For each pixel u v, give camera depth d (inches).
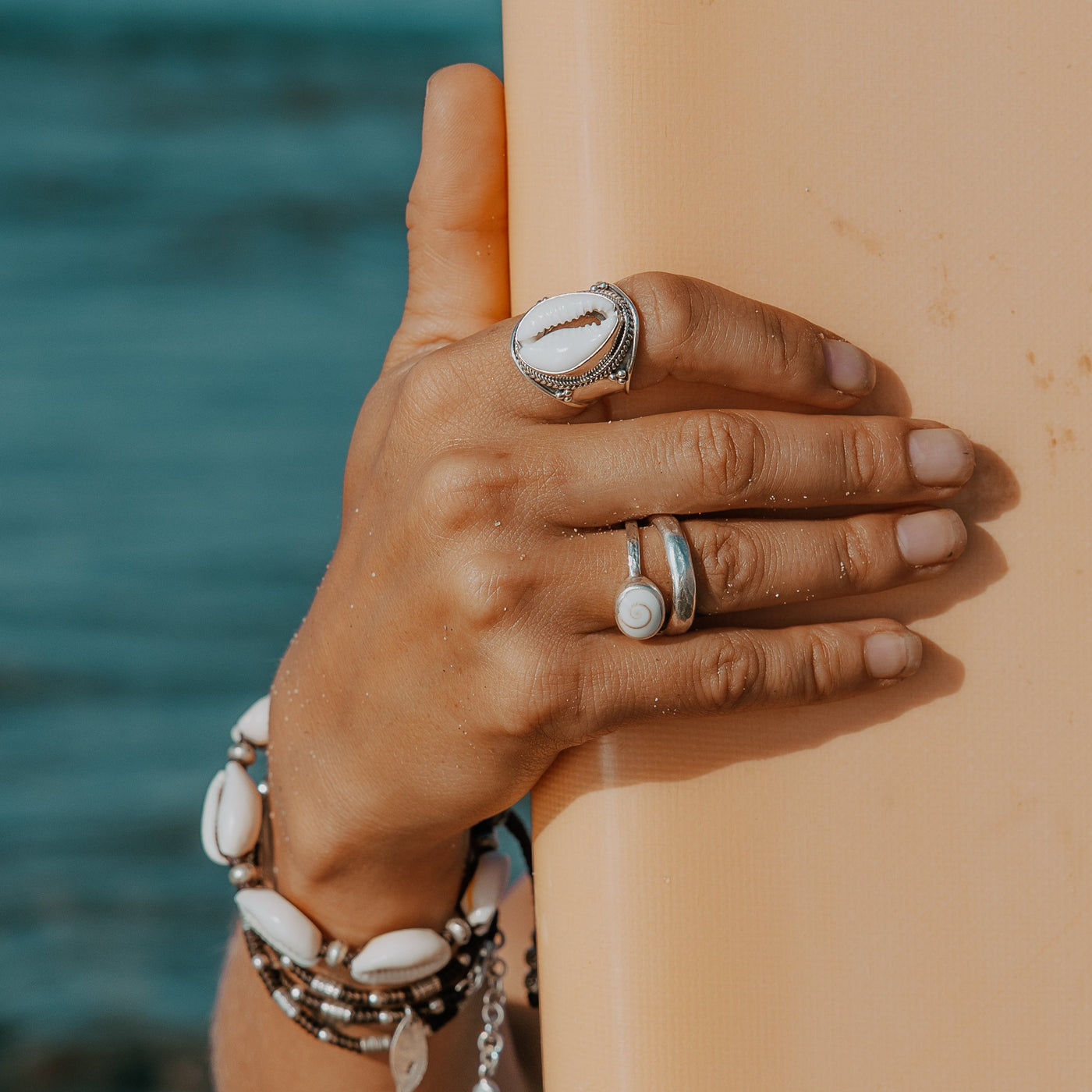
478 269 37.3
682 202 33.3
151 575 304.2
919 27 33.6
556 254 33.8
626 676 31.0
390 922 39.3
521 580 30.6
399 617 32.2
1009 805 33.7
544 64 33.8
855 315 33.9
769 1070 33.2
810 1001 33.4
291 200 634.2
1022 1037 33.5
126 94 838.5
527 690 30.8
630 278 31.4
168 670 268.4
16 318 470.0
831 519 32.7
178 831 216.4
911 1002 33.4
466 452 31.2
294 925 38.5
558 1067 34.7
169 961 186.7
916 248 33.9
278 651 276.5
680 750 33.4
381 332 471.5
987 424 33.9
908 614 33.9
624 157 33.1
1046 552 33.9
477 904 40.4
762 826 33.5
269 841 40.3
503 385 31.6
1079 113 33.7
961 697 33.8
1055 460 33.9
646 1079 33.3
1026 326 33.9
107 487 344.5
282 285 522.6
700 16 33.2
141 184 647.8
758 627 33.2
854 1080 33.3
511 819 43.0
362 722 33.8
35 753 238.2
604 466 30.8
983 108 33.8
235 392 408.5
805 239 33.7
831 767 33.6
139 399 399.9
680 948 33.3
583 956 33.9
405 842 36.1
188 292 508.1
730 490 30.8
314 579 306.3
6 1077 164.2
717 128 33.4
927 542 32.1
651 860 33.3
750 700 31.6
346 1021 39.9
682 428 30.8
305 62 1000.9
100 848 211.2
